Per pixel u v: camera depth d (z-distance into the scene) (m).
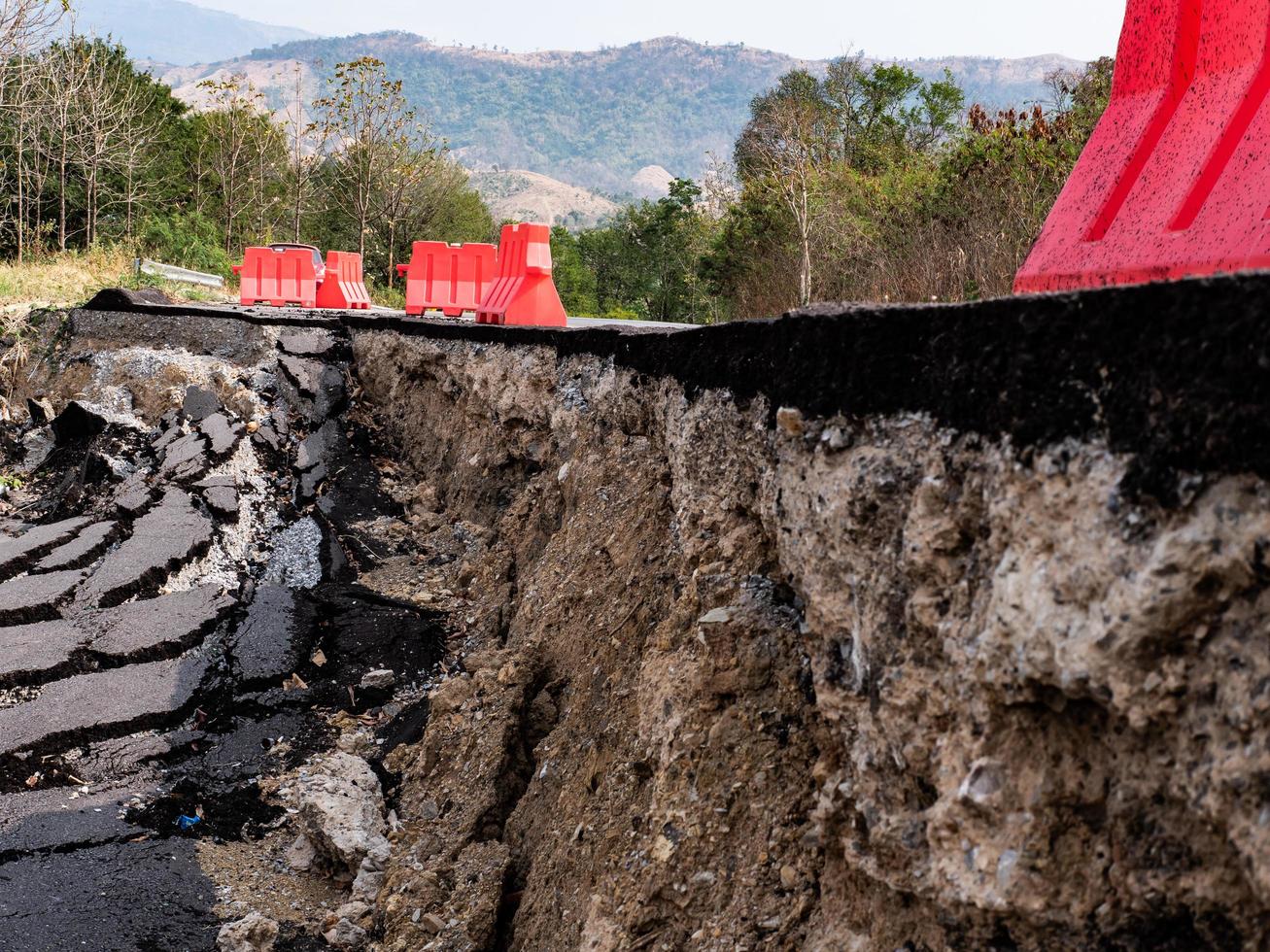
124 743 6.76
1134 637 1.96
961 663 2.47
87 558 9.05
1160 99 3.52
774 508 3.76
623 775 4.23
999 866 2.25
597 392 7.49
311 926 5.27
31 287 18.64
